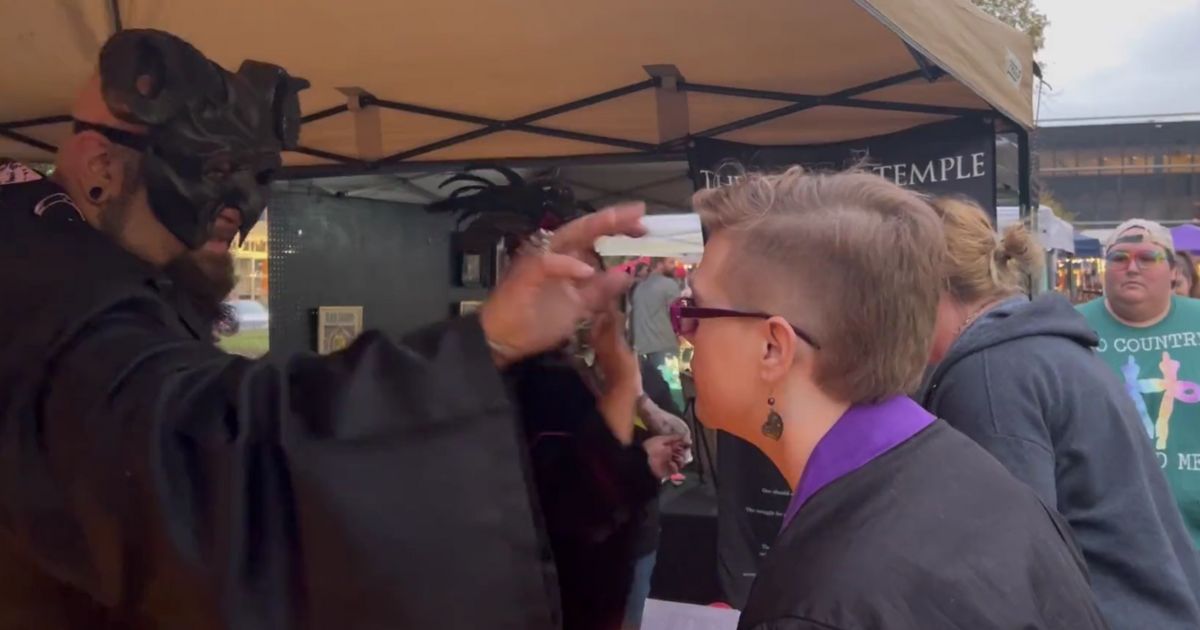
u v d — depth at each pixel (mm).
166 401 739
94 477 734
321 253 4141
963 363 1536
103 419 739
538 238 900
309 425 730
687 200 4410
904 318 906
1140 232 2672
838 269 902
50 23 2053
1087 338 1582
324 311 4086
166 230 955
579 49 2363
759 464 2883
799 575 818
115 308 817
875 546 803
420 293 4555
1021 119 2539
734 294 961
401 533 732
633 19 2104
